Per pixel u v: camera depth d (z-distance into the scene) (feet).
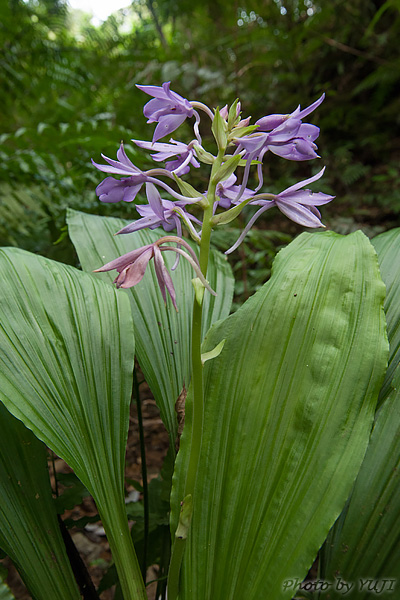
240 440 0.83
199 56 4.15
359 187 3.48
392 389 0.90
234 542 0.77
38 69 3.73
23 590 1.42
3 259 0.97
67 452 0.81
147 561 1.24
